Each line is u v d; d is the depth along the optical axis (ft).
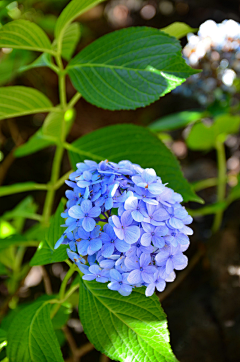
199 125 3.77
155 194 2.10
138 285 2.16
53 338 2.31
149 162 2.72
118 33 2.53
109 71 2.54
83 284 2.35
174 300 4.02
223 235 4.01
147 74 2.48
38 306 2.40
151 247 2.10
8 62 4.37
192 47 3.86
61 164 5.87
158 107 5.93
